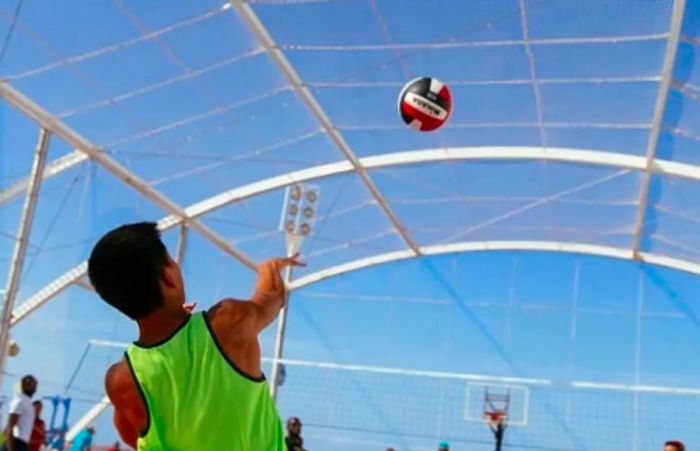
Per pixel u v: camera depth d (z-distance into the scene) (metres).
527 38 13.91
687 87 14.77
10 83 15.19
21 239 15.38
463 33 13.80
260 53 14.73
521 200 21.06
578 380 23.11
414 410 23.56
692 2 12.35
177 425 2.46
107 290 2.45
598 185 19.72
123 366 2.51
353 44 14.29
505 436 22.83
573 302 23.72
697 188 18.59
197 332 2.49
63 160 17.61
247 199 20.48
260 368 2.60
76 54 14.37
